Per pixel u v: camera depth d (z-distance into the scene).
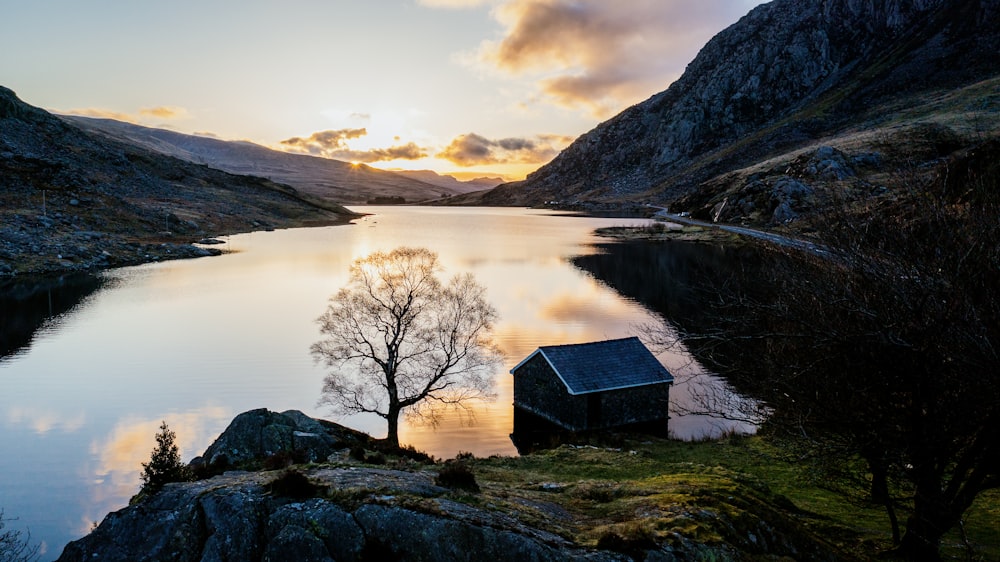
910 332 11.66
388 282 43.00
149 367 51.44
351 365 51.75
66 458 34.44
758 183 173.25
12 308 74.44
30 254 103.88
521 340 59.44
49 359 53.88
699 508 14.09
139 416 40.97
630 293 83.81
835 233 13.12
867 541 16.06
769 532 14.02
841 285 12.63
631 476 24.47
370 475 14.63
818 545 14.55
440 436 38.03
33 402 43.38
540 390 40.50
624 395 38.34
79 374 49.66
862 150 157.88
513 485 18.70
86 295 82.56
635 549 11.74
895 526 15.46
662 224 187.62
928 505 13.55
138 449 35.81
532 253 130.25
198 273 101.88
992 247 11.09
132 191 185.12
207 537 12.09
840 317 12.84
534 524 12.70
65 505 29.31
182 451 35.25
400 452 28.70
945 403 12.12
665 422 39.28
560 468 26.50
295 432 25.67
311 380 48.50
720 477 21.52
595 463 27.53
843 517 19.72
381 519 11.73
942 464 13.30
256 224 199.50
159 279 95.44
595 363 39.28
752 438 33.97
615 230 184.75
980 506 20.83
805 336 12.67
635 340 41.97
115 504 29.52
